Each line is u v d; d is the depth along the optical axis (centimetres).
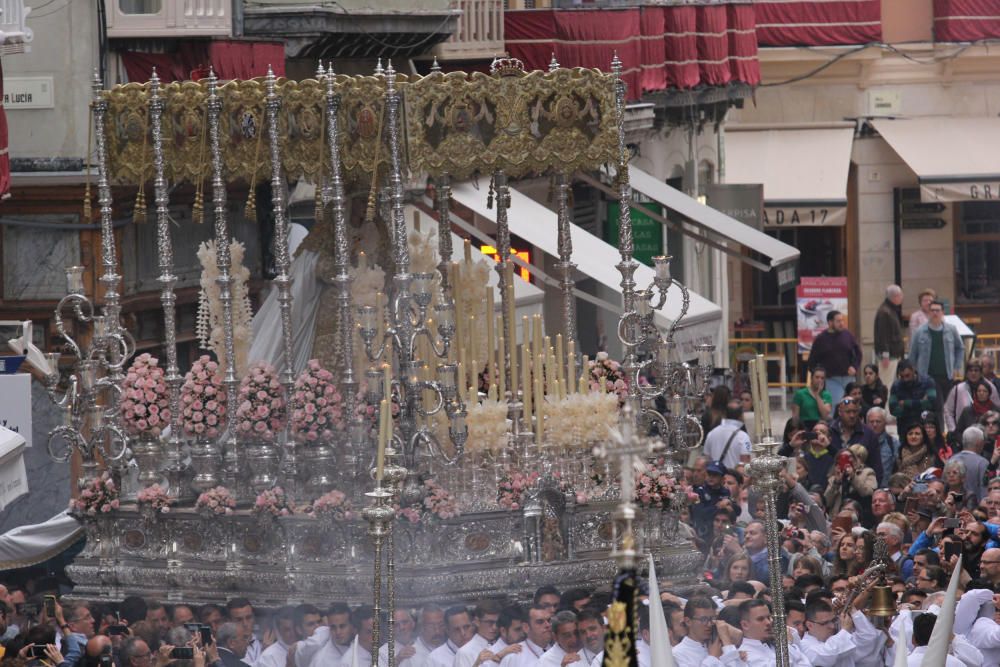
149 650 3222
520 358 4181
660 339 3953
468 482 3788
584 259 5781
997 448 5344
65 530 4109
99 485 3934
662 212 7506
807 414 6138
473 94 3716
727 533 4156
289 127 3762
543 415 3869
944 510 4594
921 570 3806
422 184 5772
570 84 3772
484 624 3500
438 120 3706
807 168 9938
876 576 3550
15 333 5038
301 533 3762
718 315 6006
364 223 3975
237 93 3788
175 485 3894
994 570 3659
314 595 3734
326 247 3969
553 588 3525
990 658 3506
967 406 6097
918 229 10212
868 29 10056
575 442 3856
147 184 5419
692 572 3922
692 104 8188
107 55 5406
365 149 3694
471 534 3744
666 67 7994
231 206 6053
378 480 2553
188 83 3856
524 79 3750
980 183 9825
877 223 10225
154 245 5659
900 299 7812
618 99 3797
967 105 10231
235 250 3978
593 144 3809
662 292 3891
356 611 3478
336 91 3694
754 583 3684
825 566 4144
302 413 3750
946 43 10088
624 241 3878
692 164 8600
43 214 5350
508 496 3762
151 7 5506
